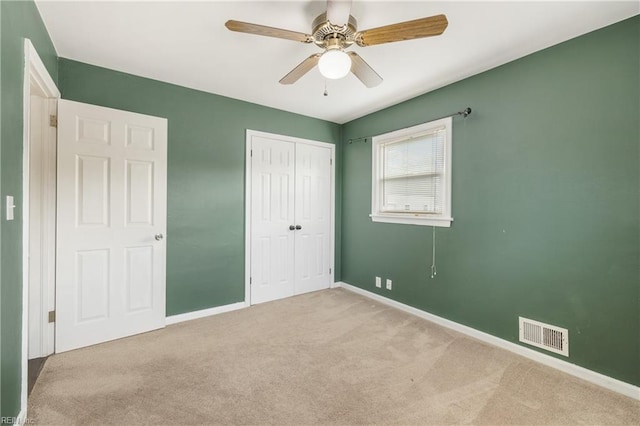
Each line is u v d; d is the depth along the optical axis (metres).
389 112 3.42
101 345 2.38
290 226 3.71
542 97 2.16
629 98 1.78
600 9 1.72
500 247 2.41
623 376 1.81
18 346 1.47
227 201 3.21
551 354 2.11
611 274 1.86
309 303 3.46
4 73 1.30
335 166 4.10
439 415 1.60
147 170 2.63
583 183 1.97
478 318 2.56
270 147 3.52
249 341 2.47
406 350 2.33
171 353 2.26
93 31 2.00
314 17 1.85
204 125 3.04
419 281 3.07
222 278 3.18
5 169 1.31
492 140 2.46
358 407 1.66
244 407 1.66
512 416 1.59
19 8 1.47
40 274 2.19
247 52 2.27
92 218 2.37
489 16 1.80
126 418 1.56
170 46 2.19
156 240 2.69
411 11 1.78
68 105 2.26
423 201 3.04
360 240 3.84
